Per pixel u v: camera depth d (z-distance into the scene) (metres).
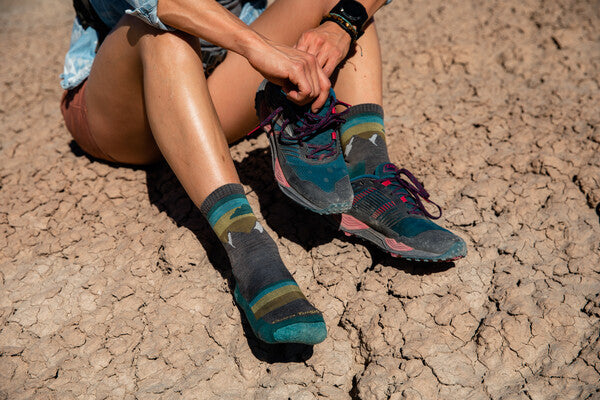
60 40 2.57
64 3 3.12
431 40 2.24
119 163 1.73
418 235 1.33
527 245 1.48
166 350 1.32
